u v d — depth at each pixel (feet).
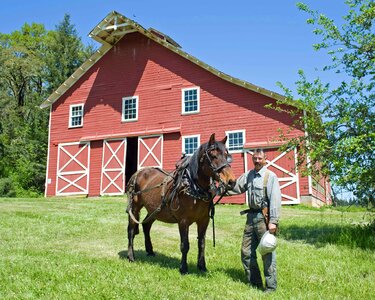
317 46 33.73
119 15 77.66
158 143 77.51
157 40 80.23
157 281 20.01
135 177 27.30
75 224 38.78
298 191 65.82
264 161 19.69
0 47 145.89
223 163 19.67
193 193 20.98
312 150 32.42
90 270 21.42
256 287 19.51
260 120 70.90
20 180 122.83
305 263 25.25
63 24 142.92
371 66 31.73
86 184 81.20
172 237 34.14
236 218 46.19
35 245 28.91
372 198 30.99
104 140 81.66
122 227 37.68
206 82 76.33
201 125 75.10
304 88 32.78
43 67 149.89
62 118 87.45
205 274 21.52
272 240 18.26
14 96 154.92
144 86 81.51
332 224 40.45
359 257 27.02
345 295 19.08
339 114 32.60
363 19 32.42
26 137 131.95
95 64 87.10
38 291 17.79
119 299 17.02
